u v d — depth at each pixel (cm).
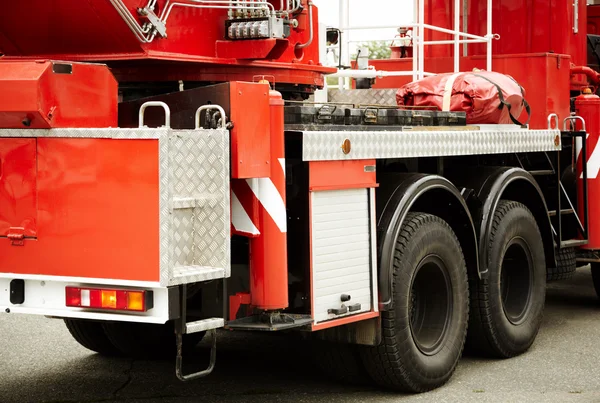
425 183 566
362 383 585
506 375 617
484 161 687
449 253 585
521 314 684
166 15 522
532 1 920
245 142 447
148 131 418
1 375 609
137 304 425
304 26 575
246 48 543
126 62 537
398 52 957
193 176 430
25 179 446
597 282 862
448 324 591
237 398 552
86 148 433
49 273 445
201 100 469
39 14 523
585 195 791
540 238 701
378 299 537
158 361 653
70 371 621
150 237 421
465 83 686
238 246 473
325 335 542
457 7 827
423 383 565
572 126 823
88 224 434
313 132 489
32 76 430
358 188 525
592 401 550
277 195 467
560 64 852
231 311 471
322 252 499
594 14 1070
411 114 596
